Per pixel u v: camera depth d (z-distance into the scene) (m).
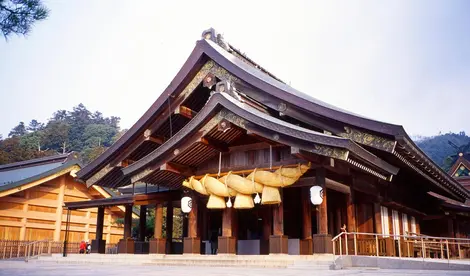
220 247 17.16
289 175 15.93
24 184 27.31
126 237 21.83
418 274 9.97
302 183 16.67
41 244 28.22
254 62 22.58
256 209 20.83
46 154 74.56
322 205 15.40
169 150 17.64
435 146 151.75
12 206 27.80
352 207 17.12
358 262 13.50
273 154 17.11
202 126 17.09
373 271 11.47
